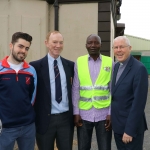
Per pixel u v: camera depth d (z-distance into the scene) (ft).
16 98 8.43
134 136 8.69
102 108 10.16
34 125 9.25
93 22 21.13
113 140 14.80
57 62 10.01
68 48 21.62
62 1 21.29
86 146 10.48
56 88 9.78
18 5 20.84
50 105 9.66
